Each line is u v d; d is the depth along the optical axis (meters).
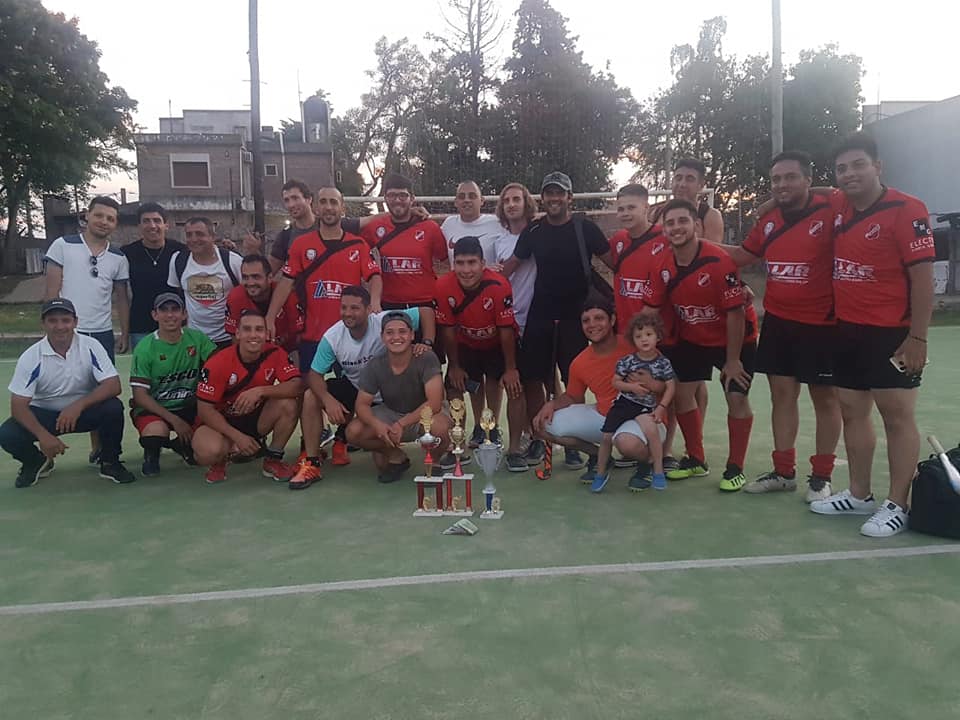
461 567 3.45
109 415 5.00
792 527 3.96
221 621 2.95
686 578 3.29
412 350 4.89
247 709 2.36
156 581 3.35
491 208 13.23
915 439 3.81
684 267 4.61
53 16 23.64
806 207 4.18
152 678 2.56
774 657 2.62
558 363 5.41
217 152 30.41
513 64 17.17
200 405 4.93
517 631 2.82
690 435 5.00
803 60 27.84
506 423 6.95
